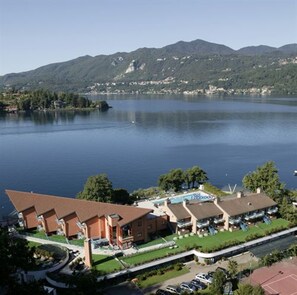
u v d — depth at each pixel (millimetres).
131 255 86750
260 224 105875
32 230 103312
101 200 112562
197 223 97938
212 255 87688
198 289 76562
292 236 103188
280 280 80562
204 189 138875
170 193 135750
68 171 195375
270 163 129125
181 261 88938
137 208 92875
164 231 99938
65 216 95938
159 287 78438
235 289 77125
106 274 78688
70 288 74875
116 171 194625
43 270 79750
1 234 65562
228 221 100625
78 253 89562
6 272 59188
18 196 105750
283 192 126562
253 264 87875
